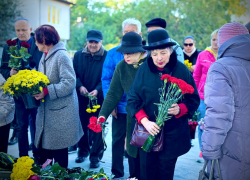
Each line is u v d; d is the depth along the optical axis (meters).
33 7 21.75
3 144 3.26
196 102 2.55
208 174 2.35
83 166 4.20
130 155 2.91
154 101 2.54
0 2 17.89
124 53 2.96
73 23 48.06
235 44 2.19
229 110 2.04
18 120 4.15
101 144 4.10
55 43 3.31
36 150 4.15
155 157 2.60
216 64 2.18
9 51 3.66
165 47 2.42
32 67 4.21
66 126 3.29
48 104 3.28
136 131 2.53
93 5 47.94
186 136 2.56
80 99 4.40
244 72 2.13
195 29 37.06
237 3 35.72
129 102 2.63
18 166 2.57
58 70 3.26
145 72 2.59
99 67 4.36
